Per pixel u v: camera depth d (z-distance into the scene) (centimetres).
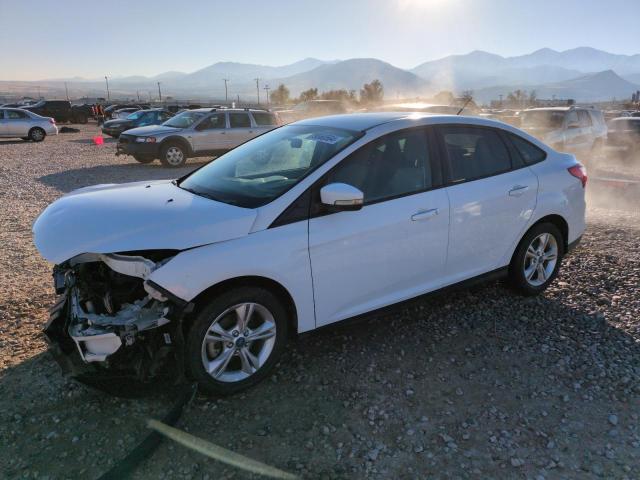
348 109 2277
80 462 263
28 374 338
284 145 389
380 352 374
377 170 356
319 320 339
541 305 453
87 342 287
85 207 324
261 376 325
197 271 283
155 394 315
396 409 308
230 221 300
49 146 2166
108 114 4269
